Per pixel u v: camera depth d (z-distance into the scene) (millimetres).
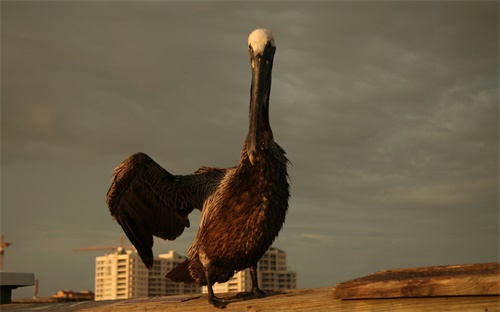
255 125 5453
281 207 5527
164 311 5410
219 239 5527
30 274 7609
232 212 5480
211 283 5684
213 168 6469
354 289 3955
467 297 3588
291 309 4359
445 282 3623
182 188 6328
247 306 4703
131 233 6426
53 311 5996
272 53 5922
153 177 6184
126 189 5973
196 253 5840
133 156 6031
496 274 3566
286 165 5648
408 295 3738
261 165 5426
